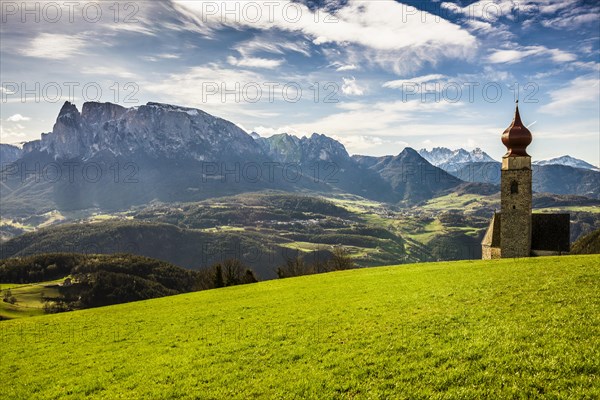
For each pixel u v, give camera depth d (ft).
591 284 96.63
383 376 62.08
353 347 76.64
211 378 71.41
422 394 54.85
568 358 57.67
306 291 156.97
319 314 108.27
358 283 160.35
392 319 91.35
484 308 88.28
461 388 54.54
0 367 97.19
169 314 142.31
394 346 72.90
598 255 160.56
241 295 173.06
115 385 74.79
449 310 91.04
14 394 77.41
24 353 108.17
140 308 170.91
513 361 59.11
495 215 215.92
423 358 65.87
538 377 54.29
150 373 78.13
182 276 548.72
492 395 52.03
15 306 413.39
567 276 108.58
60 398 72.43
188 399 64.49
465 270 150.61
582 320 71.36
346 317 100.27
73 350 105.91
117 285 477.36
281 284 197.47
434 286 124.67
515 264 152.15
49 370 90.48
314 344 81.56
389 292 127.44
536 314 78.48
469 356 63.52
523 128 194.80
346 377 63.62
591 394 49.21
